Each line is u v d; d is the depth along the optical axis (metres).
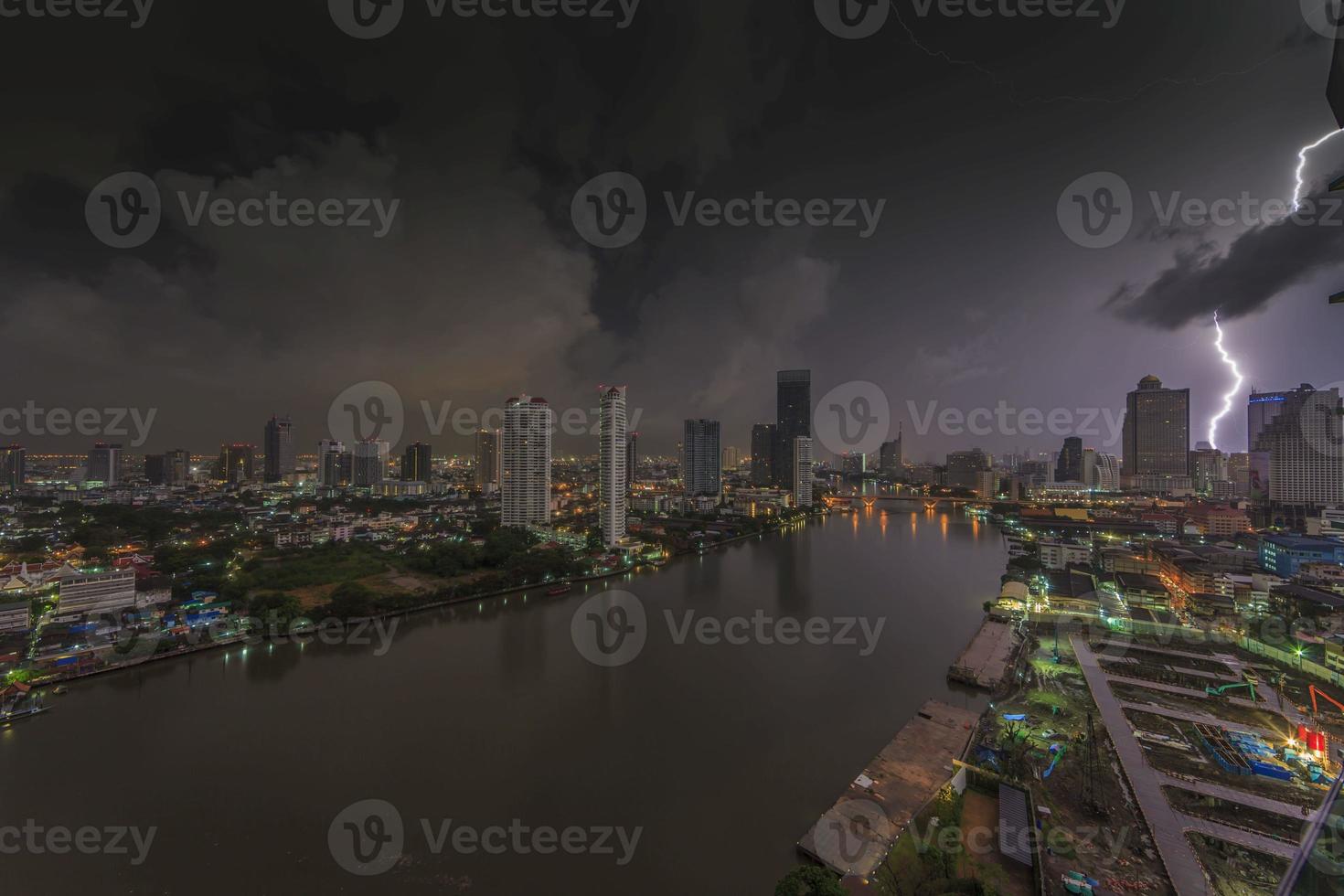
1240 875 61.00
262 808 78.38
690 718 103.50
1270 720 94.62
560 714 105.50
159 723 101.94
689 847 70.81
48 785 83.44
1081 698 104.19
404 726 101.25
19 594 161.62
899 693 112.88
